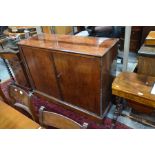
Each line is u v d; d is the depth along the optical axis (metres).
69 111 2.18
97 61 1.47
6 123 1.09
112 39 1.85
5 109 1.21
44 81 2.22
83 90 1.81
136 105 1.84
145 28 2.79
